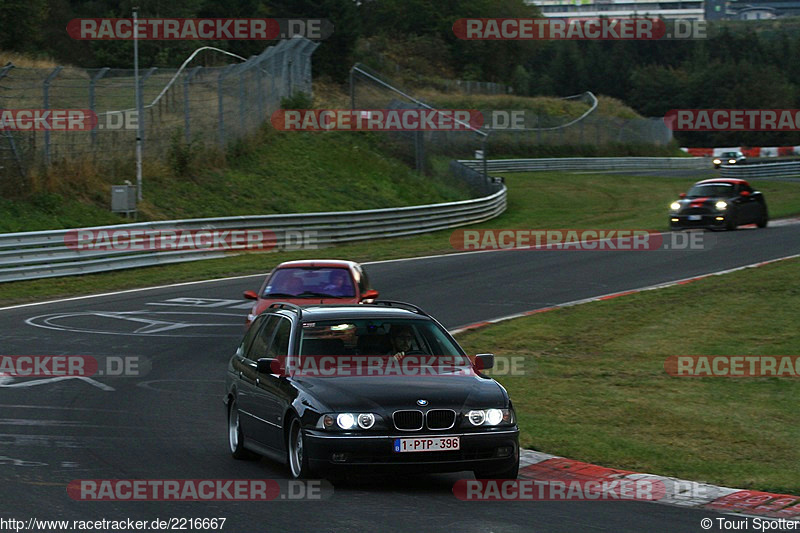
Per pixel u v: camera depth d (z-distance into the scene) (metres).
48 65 177.88
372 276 94.88
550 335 63.97
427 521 26.56
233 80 164.62
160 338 64.62
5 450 35.69
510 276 94.38
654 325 66.38
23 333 65.12
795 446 38.38
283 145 169.75
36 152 118.75
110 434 39.47
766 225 134.88
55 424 40.97
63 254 93.94
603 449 36.94
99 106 145.75
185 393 49.19
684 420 42.62
